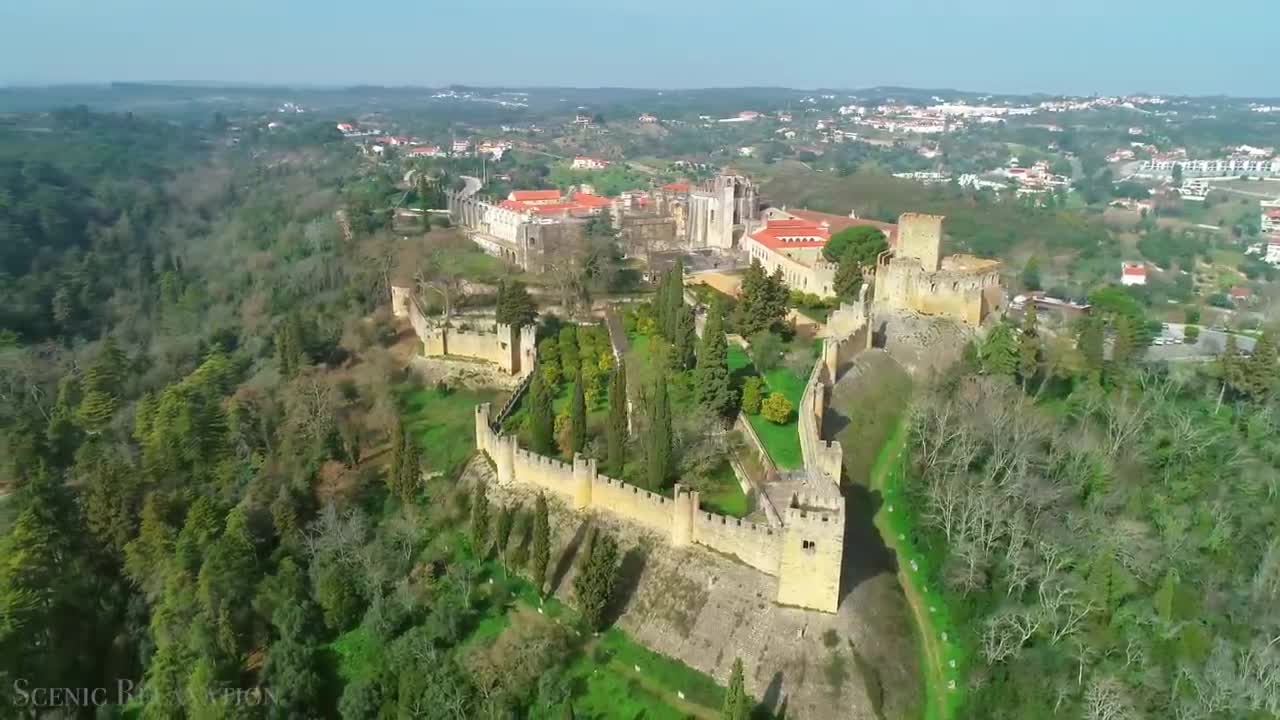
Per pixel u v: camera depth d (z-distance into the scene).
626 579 100.25
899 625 90.56
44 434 141.50
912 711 84.12
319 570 106.88
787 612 88.88
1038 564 94.31
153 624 101.50
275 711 90.56
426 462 132.12
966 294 147.62
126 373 172.12
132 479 120.56
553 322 171.50
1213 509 104.25
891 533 104.81
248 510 115.12
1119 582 90.88
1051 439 113.44
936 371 133.00
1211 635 88.44
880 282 152.25
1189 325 179.00
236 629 100.75
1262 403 127.69
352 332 177.88
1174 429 117.50
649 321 157.62
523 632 97.69
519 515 112.75
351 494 124.06
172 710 92.00
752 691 86.50
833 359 126.19
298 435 134.38
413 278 195.25
